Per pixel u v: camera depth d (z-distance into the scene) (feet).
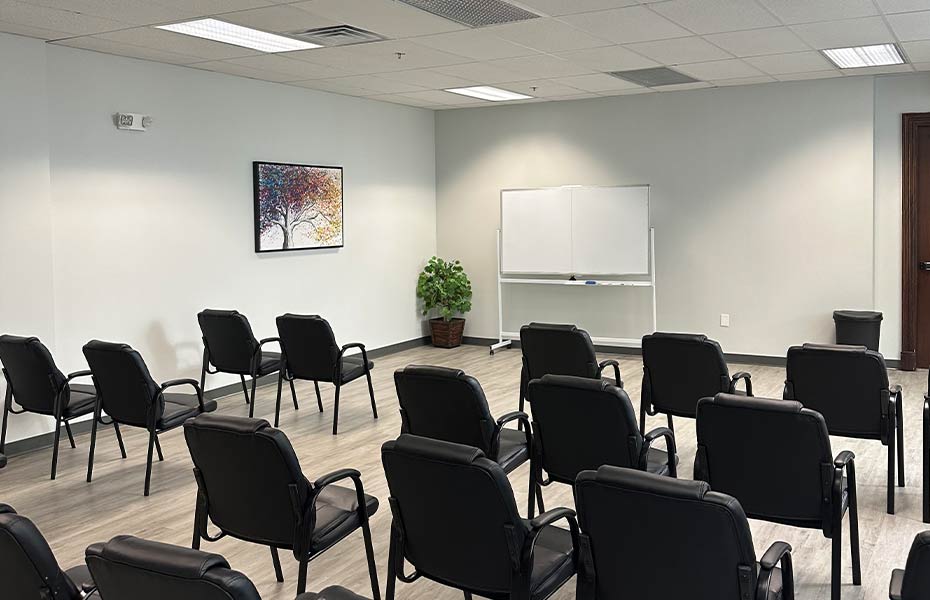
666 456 12.48
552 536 9.43
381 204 29.86
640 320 29.45
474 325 32.65
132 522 14.10
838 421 13.84
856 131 25.50
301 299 26.43
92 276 19.94
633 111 28.78
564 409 11.44
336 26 17.39
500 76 24.21
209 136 22.94
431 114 32.48
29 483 16.16
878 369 13.14
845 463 10.32
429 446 8.34
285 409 22.13
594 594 8.15
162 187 21.62
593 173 29.73
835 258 26.17
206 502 10.41
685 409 15.49
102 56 19.94
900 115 25.29
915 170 25.30
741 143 27.14
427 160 32.37
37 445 18.62
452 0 15.34
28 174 18.08
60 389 16.19
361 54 20.59
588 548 7.94
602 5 15.88
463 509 8.33
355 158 28.50
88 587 8.41
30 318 18.28
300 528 9.67
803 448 9.89
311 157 26.58
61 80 19.03
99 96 19.90
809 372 13.66
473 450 8.14
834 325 26.35
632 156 28.96
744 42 19.60
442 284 31.40
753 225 27.27
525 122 30.76
